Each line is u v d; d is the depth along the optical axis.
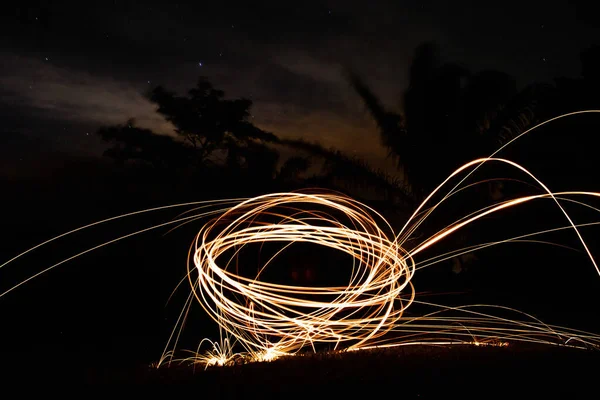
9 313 15.77
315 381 5.57
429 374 5.66
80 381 6.32
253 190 19.45
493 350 7.00
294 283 18.34
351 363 6.44
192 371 6.46
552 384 5.24
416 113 19.30
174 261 18.30
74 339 13.53
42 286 17.31
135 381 6.05
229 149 20.56
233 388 5.46
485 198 18.39
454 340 9.30
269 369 6.27
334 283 18.44
